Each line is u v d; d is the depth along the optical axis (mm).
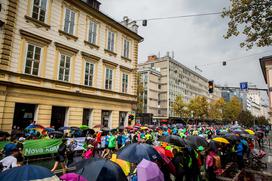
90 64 19766
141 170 4531
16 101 13891
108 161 4270
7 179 3215
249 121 67250
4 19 13719
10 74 13734
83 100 18609
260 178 10219
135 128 19094
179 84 69625
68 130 16484
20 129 14320
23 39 14656
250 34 9633
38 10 15844
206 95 93312
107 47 21781
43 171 3520
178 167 6496
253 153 13578
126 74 24078
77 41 18609
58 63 16922
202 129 29359
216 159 8852
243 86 21156
